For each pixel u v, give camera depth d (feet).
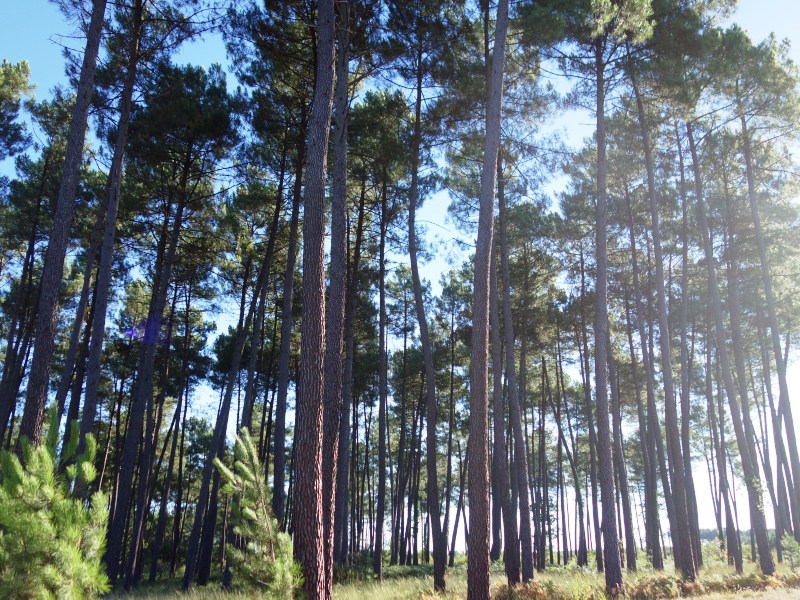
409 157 56.85
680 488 51.26
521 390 85.97
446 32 50.70
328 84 33.35
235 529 20.12
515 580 47.09
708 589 45.27
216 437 59.82
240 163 60.34
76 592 11.91
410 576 76.48
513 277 80.53
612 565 40.86
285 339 53.47
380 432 71.87
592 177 68.28
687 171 67.82
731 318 76.18
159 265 67.41
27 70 70.74
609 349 78.69
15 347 77.05
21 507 12.09
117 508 52.85
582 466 144.36
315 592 25.34
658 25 50.08
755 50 55.26
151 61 51.60
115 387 101.91
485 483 34.01
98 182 66.90
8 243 76.23
